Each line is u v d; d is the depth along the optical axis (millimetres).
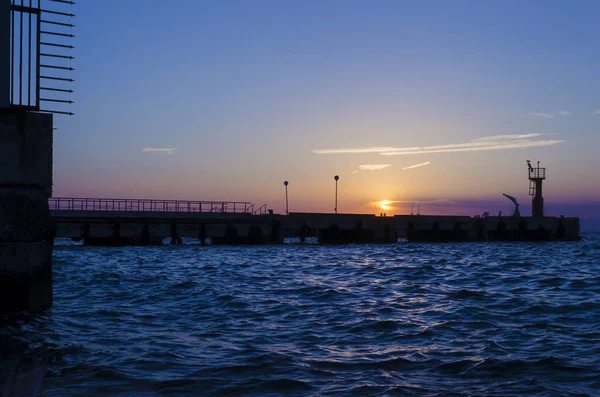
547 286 18531
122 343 9766
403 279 21453
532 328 11164
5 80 12352
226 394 6930
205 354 9008
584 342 9883
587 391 7117
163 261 31359
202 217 52469
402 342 10008
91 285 18984
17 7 12219
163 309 13836
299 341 10125
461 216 65188
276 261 32250
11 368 8016
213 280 20906
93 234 45312
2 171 12008
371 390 7125
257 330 11156
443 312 13117
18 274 12195
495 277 22047
